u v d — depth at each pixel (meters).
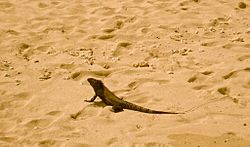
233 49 8.36
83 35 9.27
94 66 7.83
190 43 8.75
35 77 7.49
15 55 8.38
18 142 5.61
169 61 7.97
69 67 7.86
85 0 11.41
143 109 6.19
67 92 6.95
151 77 7.32
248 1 11.01
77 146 5.39
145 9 10.60
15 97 6.82
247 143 5.26
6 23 9.91
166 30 9.39
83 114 6.29
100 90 6.53
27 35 9.26
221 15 10.19
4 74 7.58
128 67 7.76
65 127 5.88
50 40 9.03
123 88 7.01
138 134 5.59
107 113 6.23
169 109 6.26
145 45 8.71
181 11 10.44
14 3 11.23
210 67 7.62
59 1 11.36
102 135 5.62
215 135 5.47
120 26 9.70
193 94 6.69
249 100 6.43
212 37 8.99
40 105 6.56
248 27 9.46
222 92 6.80
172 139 5.42
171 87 6.93
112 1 11.30
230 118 5.91
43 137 5.66
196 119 5.94
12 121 6.14
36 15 10.39
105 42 8.94
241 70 7.38
